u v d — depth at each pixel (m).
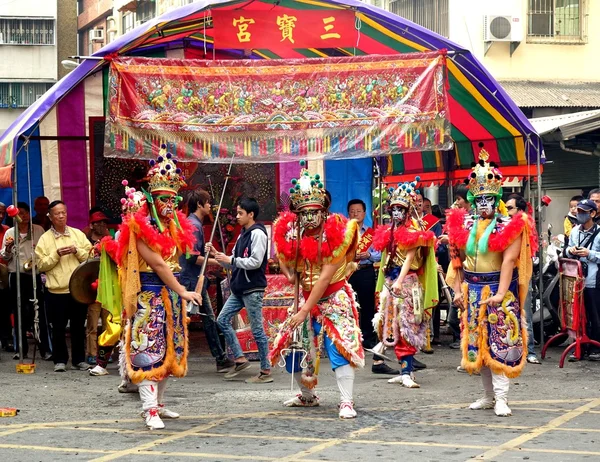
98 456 6.25
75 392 9.23
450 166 14.16
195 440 6.75
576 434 6.82
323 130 11.20
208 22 11.66
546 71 22.91
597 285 10.96
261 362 9.87
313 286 7.59
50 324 10.86
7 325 12.72
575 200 13.70
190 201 10.37
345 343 7.52
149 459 6.14
